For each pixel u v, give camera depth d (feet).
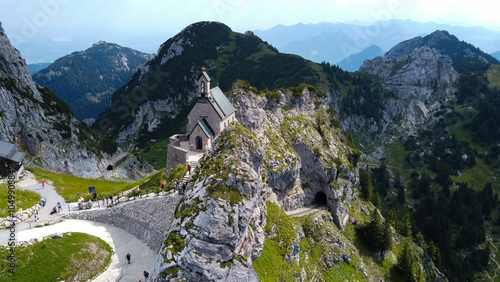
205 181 184.65
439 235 569.23
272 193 290.76
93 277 177.17
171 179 246.47
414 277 350.64
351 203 409.28
